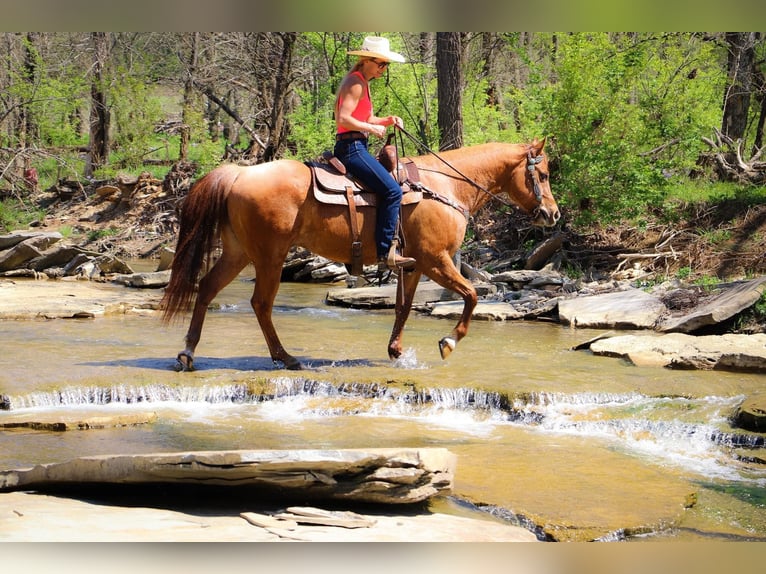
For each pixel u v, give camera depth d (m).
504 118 26.05
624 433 7.99
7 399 8.12
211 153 31.02
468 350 10.88
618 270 16.36
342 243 9.05
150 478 5.70
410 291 9.73
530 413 8.34
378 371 9.31
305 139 27.27
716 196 17.81
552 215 9.84
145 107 35.22
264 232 8.86
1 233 27.36
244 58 31.62
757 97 26.11
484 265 18.14
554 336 12.23
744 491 6.60
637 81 17.73
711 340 10.77
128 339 11.20
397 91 23.89
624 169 16.88
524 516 5.87
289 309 14.71
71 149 36.38
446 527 5.41
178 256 8.95
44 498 5.77
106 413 8.00
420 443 7.46
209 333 11.83
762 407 7.93
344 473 5.70
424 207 9.17
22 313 13.02
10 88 32.06
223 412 8.29
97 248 26.52
